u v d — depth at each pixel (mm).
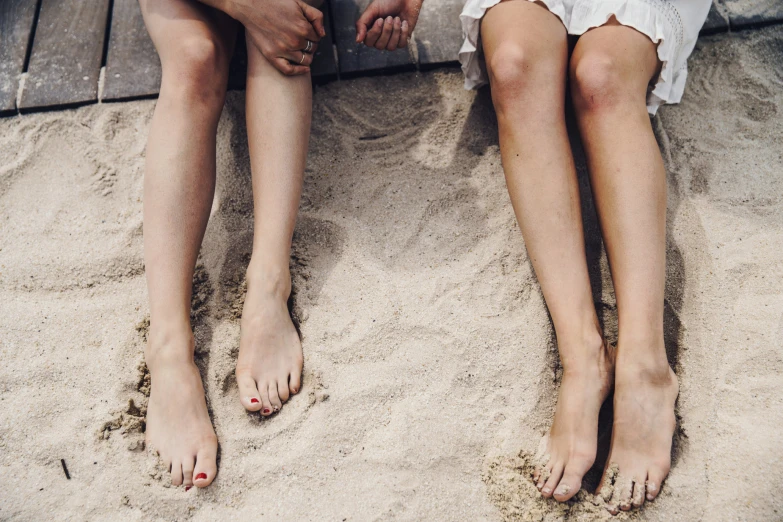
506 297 1559
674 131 1802
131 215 1735
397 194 1750
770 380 1401
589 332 1361
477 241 1656
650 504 1292
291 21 1465
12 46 2006
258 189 1507
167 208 1432
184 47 1481
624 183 1352
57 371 1499
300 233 1696
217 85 1523
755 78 1898
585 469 1301
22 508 1333
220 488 1351
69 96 1908
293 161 1508
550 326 1512
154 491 1345
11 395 1472
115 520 1317
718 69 1924
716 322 1489
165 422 1386
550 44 1436
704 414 1382
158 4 1546
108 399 1459
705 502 1282
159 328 1411
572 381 1349
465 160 1802
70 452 1394
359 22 1607
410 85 1948
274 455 1382
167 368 1396
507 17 1463
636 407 1309
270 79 1527
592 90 1393
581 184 1737
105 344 1537
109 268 1648
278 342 1469
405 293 1576
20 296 1616
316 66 1945
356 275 1614
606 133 1385
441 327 1518
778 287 1520
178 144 1449
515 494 1314
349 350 1498
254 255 1490
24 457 1393
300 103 1542
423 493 1332
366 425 1408
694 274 1561
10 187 1796
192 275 1476
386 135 1861
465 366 1468
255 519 1315
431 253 1643
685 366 1451
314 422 1413
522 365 1463
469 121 1872
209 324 1560
